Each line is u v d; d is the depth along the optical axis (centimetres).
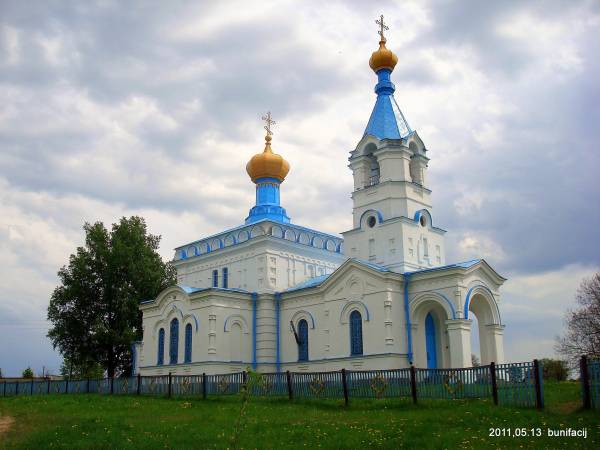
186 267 5700
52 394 4091
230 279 5228
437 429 1997
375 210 4541
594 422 2008
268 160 5850
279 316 4841
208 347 4512
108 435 2167
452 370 2638
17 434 2286
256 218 5684
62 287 6253
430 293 3962
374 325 4041
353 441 1888
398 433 1966
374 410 2538
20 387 4541
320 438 1967
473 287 3956
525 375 2375
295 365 4597
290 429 2139
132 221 6644
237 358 4650
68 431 2256
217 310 4597
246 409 2719
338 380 2933
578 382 3841
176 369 4772
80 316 6178
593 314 6456
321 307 4506
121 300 6150
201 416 2567
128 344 6122
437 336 4225
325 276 4988
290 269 5100
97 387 4181
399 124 4781
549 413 2198
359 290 4191
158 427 2300
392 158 4600
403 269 4253
